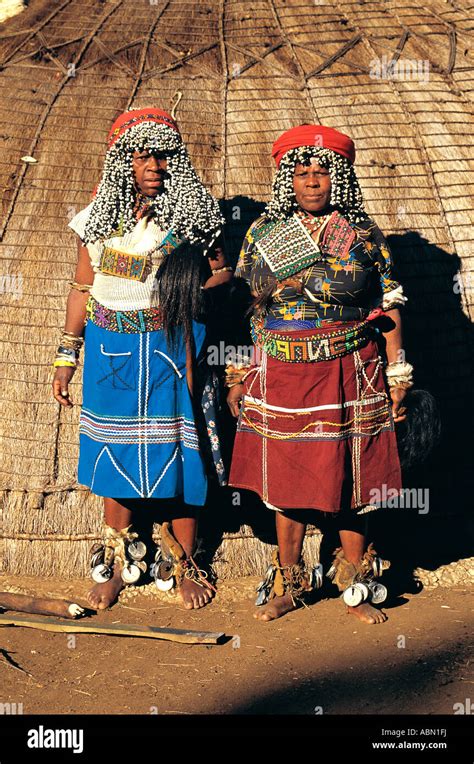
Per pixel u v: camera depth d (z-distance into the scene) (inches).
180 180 154.8
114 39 207.8
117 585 167.2
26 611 161.2
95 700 131.6
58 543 175.3
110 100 195.8
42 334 177.3
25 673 140.1
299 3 216.5
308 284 148.6
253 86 198.1
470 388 183.0
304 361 149.3
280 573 162.7
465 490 184.1
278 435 152.1
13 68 203.0
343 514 158.9
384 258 152.3
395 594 169.0
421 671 137.9
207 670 140.8
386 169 187.9
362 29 208.8
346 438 150.9
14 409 176.7
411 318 181.3
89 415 160.7
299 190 149.8
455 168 190.5
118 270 154.2
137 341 155.7
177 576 167.9
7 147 189.5
